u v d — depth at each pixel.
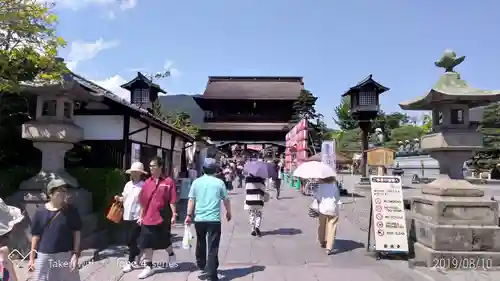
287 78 61.38
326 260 7.43
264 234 9.95
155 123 12.46
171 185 6.40
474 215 7.09
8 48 7.44
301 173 8.25
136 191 6.75
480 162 31.25
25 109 9.98
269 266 6.98
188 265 6.89
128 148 10.95
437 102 7.50
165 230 6.40
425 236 7.27
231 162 28.38
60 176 7.68
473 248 6.86
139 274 6.36
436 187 7.52
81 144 10.68
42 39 7.44
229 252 8.02
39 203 7.26
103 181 8.85
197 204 6.11
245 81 61.22
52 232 4.33
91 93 8.64
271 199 18.39
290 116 55.84
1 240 3.46
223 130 52.91
